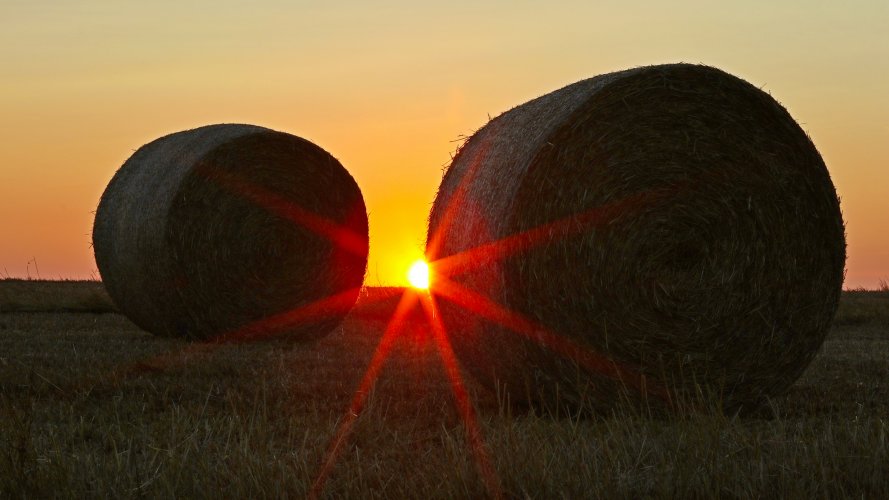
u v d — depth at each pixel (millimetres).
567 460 5383
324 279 14438
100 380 9148
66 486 5277
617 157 7984
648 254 8047
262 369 10180
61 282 25672
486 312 8016
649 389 8000
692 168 8156
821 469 5148
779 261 8312
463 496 4996
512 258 7734
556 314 7816
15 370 9781
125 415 7480
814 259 8406
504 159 8195
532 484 5062
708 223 8188
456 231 8516
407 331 15273
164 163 13945
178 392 8680
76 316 17688
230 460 5590
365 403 8008
